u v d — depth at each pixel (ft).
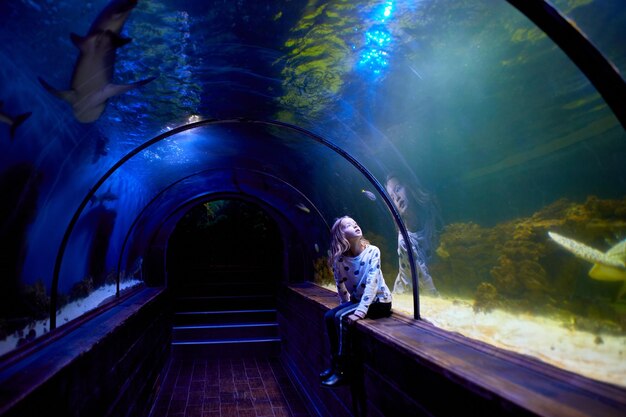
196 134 17.69
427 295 12.68
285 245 32.27
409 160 12.14
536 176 8.06
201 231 50.60
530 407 5.22
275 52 10.70
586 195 6.99
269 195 28.96
